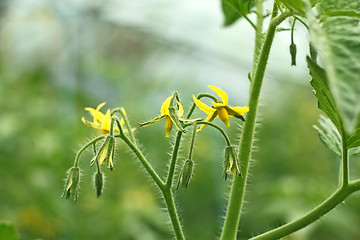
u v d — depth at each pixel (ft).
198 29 4.06
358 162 3.07
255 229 2.67
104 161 1.03
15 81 3.71
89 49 4.42
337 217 2.43
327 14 0.83
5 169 2.70
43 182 2.62
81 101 4.33
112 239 2.60
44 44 4.45
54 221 2.59
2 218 2.48
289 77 4.11
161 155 3.53
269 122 3.83
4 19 4.43
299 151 3.62
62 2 3.92
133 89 4.53
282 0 0.82
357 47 0.71
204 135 3.49
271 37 0.97
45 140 2.95
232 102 4.42
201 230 3.10
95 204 2.74
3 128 2.91
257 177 3.45
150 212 2.70
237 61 4.13
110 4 3.94
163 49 4.40
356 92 0.66
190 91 4.22
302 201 2.58
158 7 4.01
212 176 3.38
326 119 1.14
